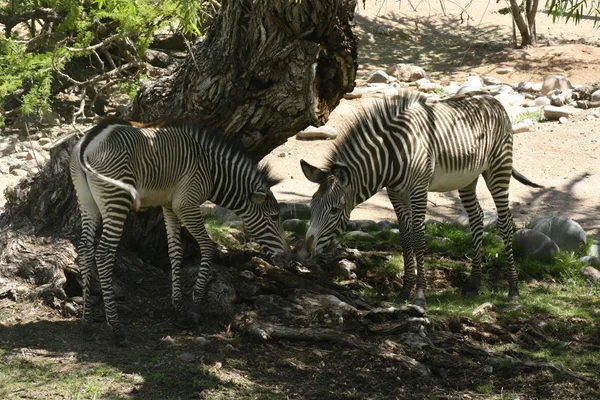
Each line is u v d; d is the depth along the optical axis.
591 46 23.28
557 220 10.98
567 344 7.70
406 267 8.66
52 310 7.53
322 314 7.68
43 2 15.47
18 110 16.38
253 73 7.74
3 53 14.82
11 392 5.87
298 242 9.85
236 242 9.59
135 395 5.95
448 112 8.86
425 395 6.34
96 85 17.52
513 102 18.95
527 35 23.59
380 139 8.26
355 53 7.96
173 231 7.67
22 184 8.68
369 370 6.71
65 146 8.45
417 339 7.27
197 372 6.41
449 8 27.42
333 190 7.82
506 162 9.37
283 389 6.26
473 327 7.85
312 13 7.35
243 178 7.81
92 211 7.12
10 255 8.01
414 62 22.64
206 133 7.65
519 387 6.62
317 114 8.09
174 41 18.52
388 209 13.04
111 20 16.52
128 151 7.00
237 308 7.70
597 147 15.77
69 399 5.82
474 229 9.24
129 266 8.21
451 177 8.85
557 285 9.57
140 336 7.11
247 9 7.63
